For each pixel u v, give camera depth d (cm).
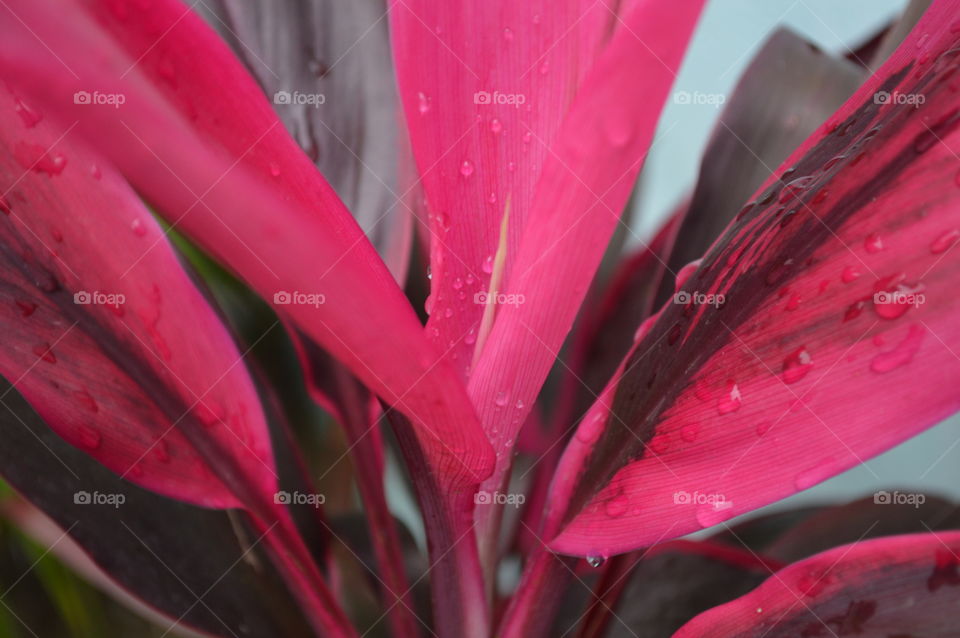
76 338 40
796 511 55
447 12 38
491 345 38
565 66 38
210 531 45
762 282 38
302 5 51
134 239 40
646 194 58
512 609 42
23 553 48
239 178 29
